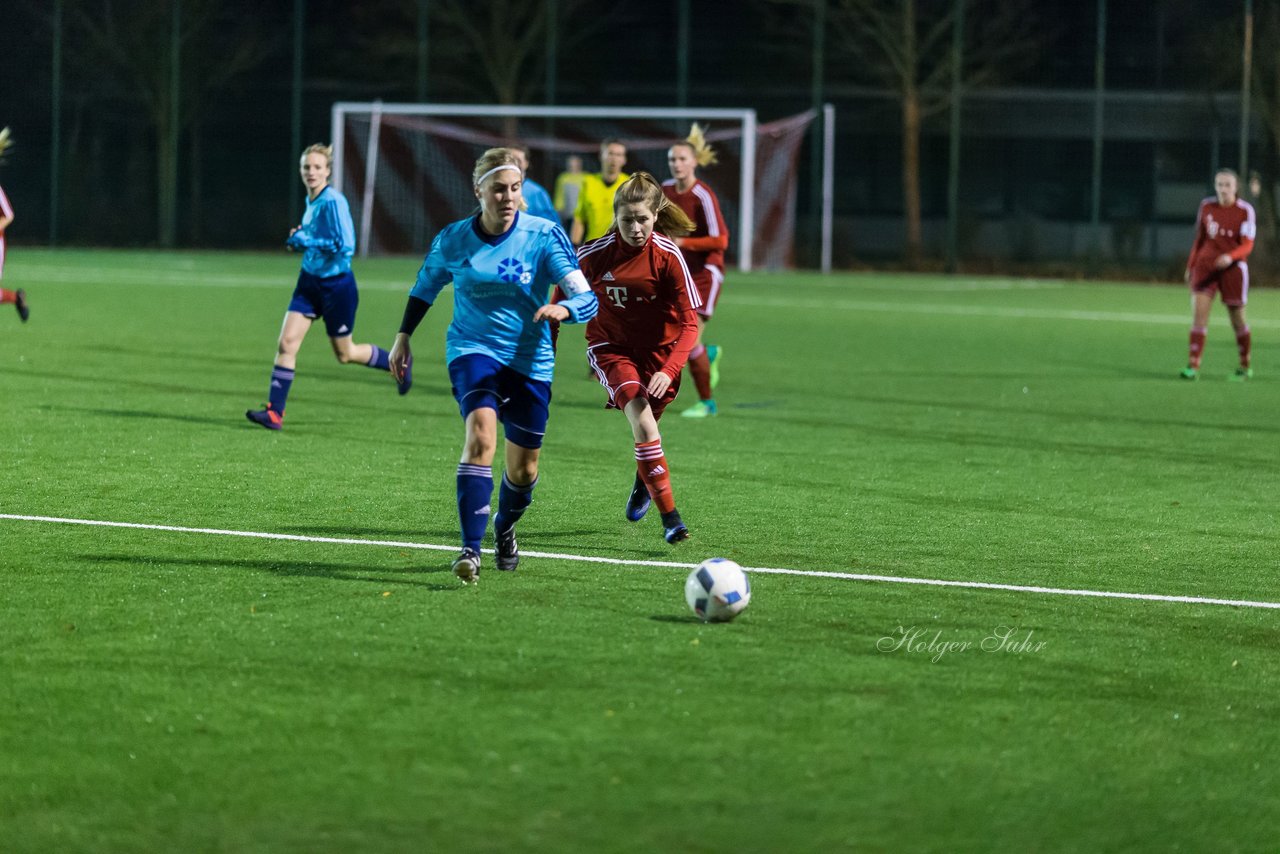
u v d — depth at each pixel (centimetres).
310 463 2505
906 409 3453
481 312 1708
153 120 10444
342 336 2948
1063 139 9719
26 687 1295
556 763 1141
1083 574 1819
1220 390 3944
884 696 1313
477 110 9856
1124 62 9588
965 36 9775
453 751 1162
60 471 2356
